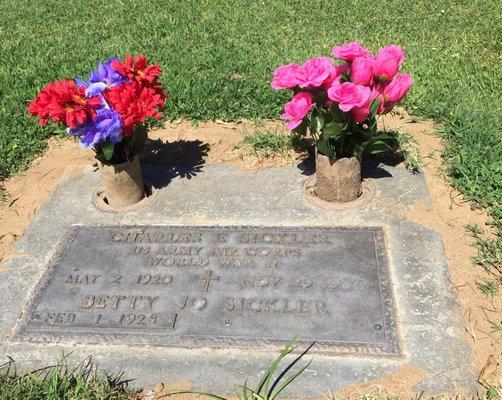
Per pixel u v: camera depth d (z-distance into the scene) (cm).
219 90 161
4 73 181
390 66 104
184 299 94
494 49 180
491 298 92
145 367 85
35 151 142
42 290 98
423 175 121
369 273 96
